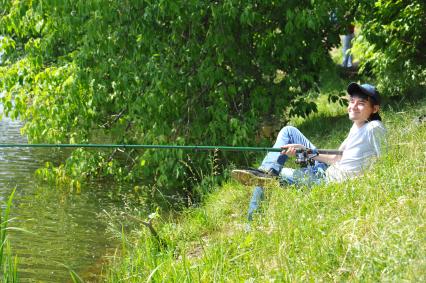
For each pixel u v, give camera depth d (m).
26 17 29.28
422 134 18.50
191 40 28.34
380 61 32.56
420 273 10.68
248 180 17.97
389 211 13.84
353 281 11.59
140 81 28.22
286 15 28.44
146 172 29.50
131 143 31.53
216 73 28.25
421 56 32.19
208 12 28.67
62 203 26.86
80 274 18.95
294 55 29.75
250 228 16.33
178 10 26.83
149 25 27.81
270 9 29.70
